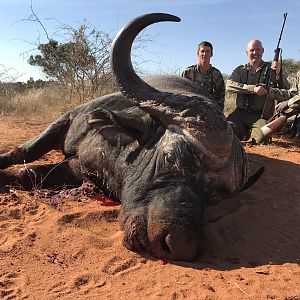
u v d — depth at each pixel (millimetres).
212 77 3439
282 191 2414
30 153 2418
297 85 3533
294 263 1654
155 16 1603
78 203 2088
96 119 1864
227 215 2006
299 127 3594
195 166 1602
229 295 1413
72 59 4645
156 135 1748
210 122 1603
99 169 2033
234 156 1776
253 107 3551
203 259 1648
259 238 1868
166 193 1578
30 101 5113
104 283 1476
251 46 3514
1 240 1729
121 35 1650
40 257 1622
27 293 1405
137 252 1644
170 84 2396
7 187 2277
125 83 1701
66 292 1416
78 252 1654
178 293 1413
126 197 1694
